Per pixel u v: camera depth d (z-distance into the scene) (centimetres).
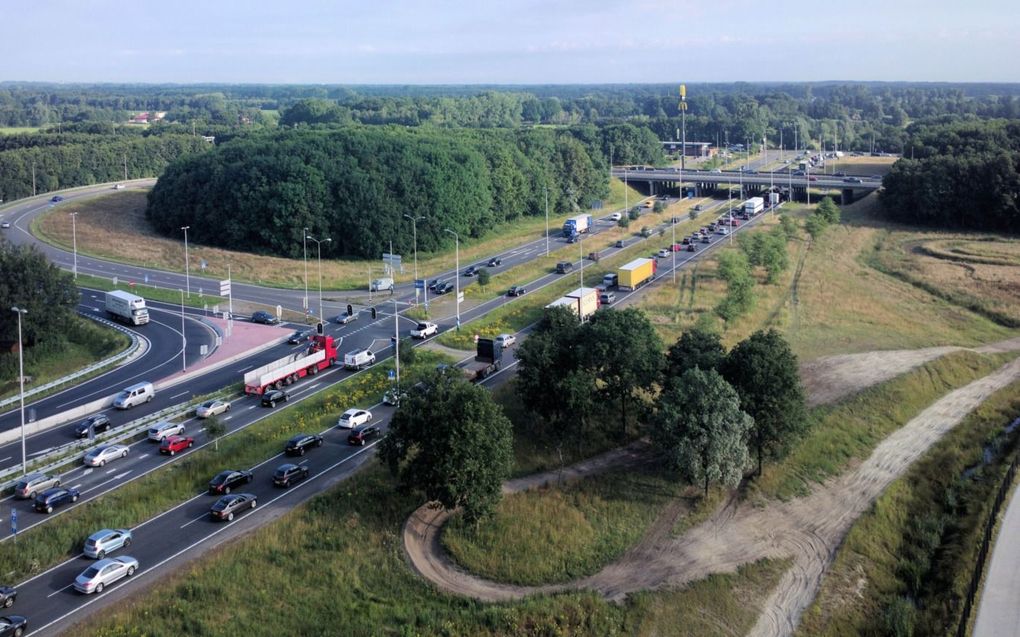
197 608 6069
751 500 8212
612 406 9731
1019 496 8375
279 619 6097
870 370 11544
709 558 7281
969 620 6378
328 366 11269
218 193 19600
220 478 7744
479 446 7181
